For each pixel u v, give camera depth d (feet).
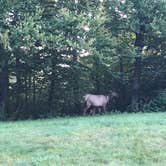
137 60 100.12
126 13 95.25
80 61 93.50
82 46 85.35
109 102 99.35
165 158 42.32
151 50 102.06
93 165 40.50
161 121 62.44
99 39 90.63
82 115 90.22
